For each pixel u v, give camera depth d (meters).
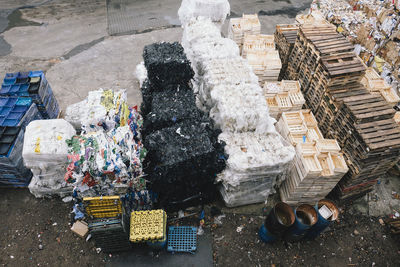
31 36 11.20
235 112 5.70
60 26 11.84
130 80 9.48
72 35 11.36
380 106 5.94
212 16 8.58
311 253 5.87
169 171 5.26
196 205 6.37
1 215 6.15
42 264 5.50
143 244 5.75
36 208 6.29
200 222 6.11
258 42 8.69
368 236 6.16
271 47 8.63
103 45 10.90
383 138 5.41
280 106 7.17
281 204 5.77
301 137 6.52
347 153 5.99
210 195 6.23
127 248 5.57
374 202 6.71
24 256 5.59
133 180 5.38
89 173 5.03
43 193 6.34
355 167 5.78
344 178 6.16
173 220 6.16
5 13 12.48
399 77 7.70
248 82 6.24
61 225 6.04
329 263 5.76
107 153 5.17
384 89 7.22
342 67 6.36
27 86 7.08
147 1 13.74
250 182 5.89
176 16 12.73
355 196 6.59
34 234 5.89
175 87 6.77
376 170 5.91
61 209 6.28
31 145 5.65
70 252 5.67
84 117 6.17
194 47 7.13
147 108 7.16
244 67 6.55
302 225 5.23
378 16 8.53
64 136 5.94
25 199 6.43
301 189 6.02
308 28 7.50
